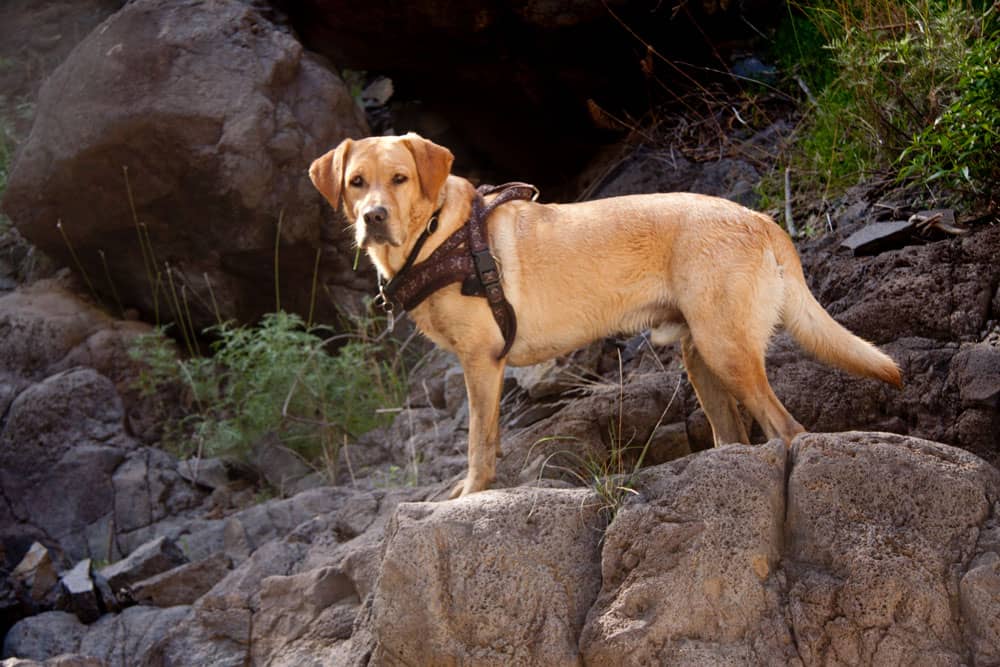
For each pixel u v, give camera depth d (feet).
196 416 30.17
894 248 23.44
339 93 32.63
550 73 33.12
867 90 26.45
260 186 30.40
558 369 24.44
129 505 27.73
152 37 30.91
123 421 29.84
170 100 30.04
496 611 15.67
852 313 21.90
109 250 32.24
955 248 21.97
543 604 15.62
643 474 16.60
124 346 31.91
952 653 13.92
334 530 22.18
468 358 18.42
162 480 28.40
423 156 17.88
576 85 33.30
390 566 16.19
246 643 19.89
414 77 35.55
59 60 41.50
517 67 33.17
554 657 15.23
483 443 18.51
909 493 15.07
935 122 23.38
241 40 31.48
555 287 18.31
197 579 23.48
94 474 28.19
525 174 37.19
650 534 15.40
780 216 27.35
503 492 17.07
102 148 30.04
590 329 18.56
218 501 27.96
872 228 23.84
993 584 14.05
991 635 13.84
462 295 18.08
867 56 26.91
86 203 31.07
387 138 18.15
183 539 25.64
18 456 28.66
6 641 22.59
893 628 14.15
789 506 15.57
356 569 19.24
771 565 15.10
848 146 27.30
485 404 18.43
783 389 20.92
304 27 34.32
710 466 15.85
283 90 31.76
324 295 32.81
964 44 24.64
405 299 18.40
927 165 24.21
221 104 30.37
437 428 27.71
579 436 21.26
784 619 14.66
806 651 14.35
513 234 18.47
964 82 23.22
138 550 24.95
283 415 28.71
